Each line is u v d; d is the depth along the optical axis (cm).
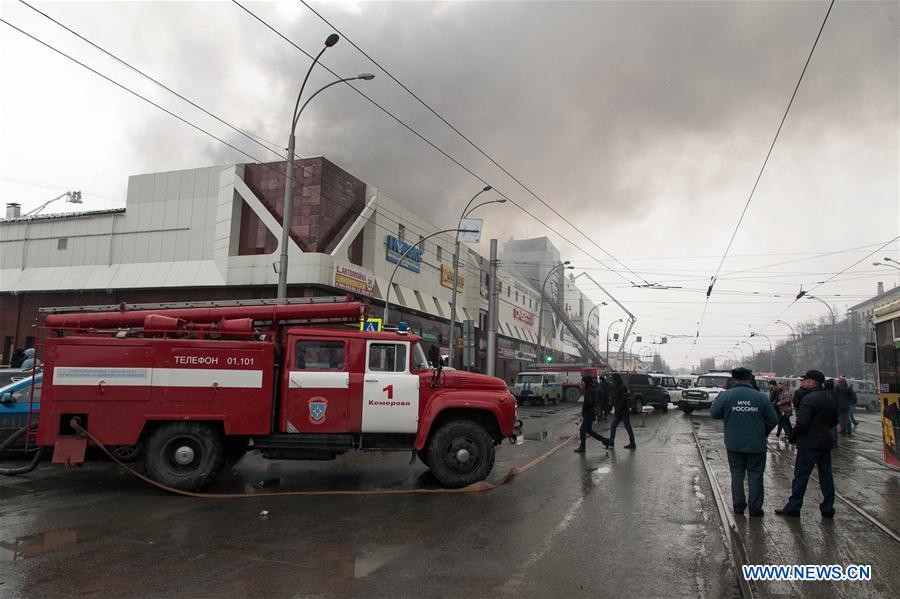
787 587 495
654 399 2967
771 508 784
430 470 977
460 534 647
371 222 3275
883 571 535
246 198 2950
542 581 505
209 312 939
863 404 4159
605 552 586
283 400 903
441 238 4150
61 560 553
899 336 1009
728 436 752
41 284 3244
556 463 1166
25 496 837
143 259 3123
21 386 1071
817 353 8588
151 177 3172
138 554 572
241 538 629
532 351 6353
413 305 3625
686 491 887
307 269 2789
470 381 960
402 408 921
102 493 856
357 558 563
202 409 867
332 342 930
